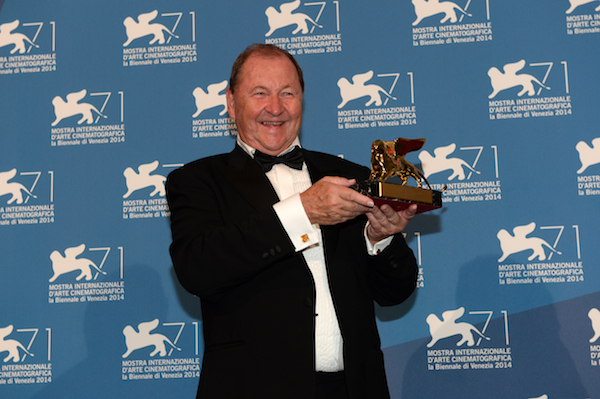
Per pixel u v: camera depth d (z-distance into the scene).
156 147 2.71
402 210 1.37
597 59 2.57
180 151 2.70
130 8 2.79
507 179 2.55
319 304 1.40
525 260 2.49
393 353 2.51
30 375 2.58
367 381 1.35
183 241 1.40
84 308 2.62
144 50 2.77
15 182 2.72
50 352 2.60
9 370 2.59
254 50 1.65
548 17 2.62
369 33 2.70
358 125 2.65
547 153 2.54
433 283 2.53
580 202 2.50
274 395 1.25
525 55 2.61
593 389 2.40
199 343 2.57
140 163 2.70
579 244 2.47
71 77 2.77
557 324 2.44
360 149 2.64
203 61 2.75
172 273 2.62
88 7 2.79
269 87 1.59
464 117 2.60
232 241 1.27
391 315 2.54
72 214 2.69
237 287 1.37
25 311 2.63
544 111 2.57
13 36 2.80
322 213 1.22
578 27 2.60
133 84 2.75
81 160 2.72
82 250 2.66
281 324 1.30
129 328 2.60
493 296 2.49
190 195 1.48
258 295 1.34
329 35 2.71
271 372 1.26
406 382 2.49
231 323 1.35
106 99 2.75
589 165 2.51
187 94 2.73
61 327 2.61
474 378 2.46
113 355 2.58
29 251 2.67
